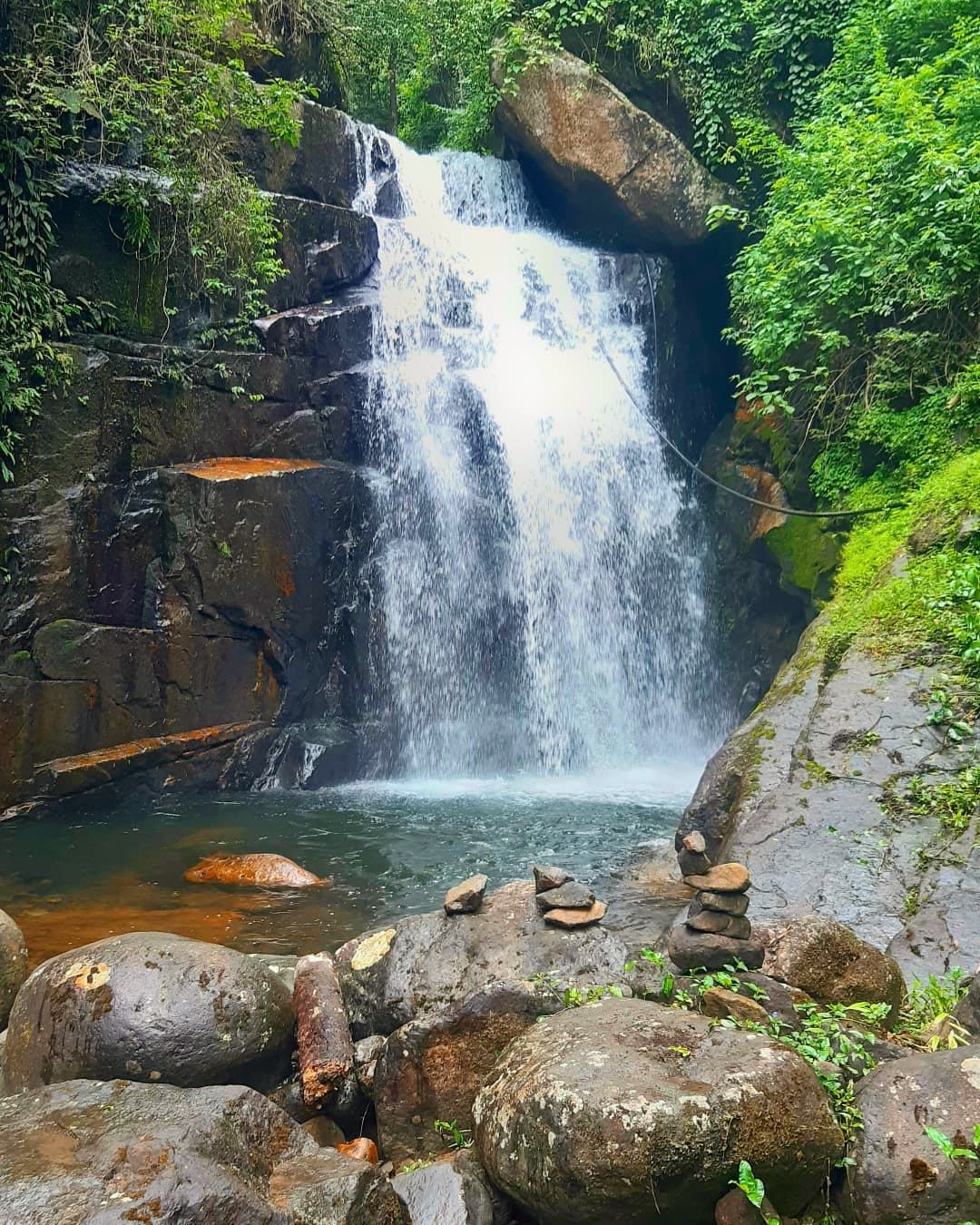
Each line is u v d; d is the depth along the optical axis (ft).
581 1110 9.16
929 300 35.17
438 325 48.80
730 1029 10.38
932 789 21.01
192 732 36.94
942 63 36.94
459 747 42.68
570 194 53.98
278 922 22.39
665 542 49.34
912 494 32.65
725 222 51.21
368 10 64.64
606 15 52.34
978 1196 9.10
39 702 33.63
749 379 38.88
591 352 51.21
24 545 33.73
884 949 17.15
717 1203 9.07
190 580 36.86
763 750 23.90
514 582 45.29
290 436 41.57
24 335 33.55
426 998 13.28
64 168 36.06
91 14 38.99
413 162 52.65
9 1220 7.68
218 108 40.88
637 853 27.53
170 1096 9.64
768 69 50.57
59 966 12.06
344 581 40.70
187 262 39.17
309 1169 9.41
